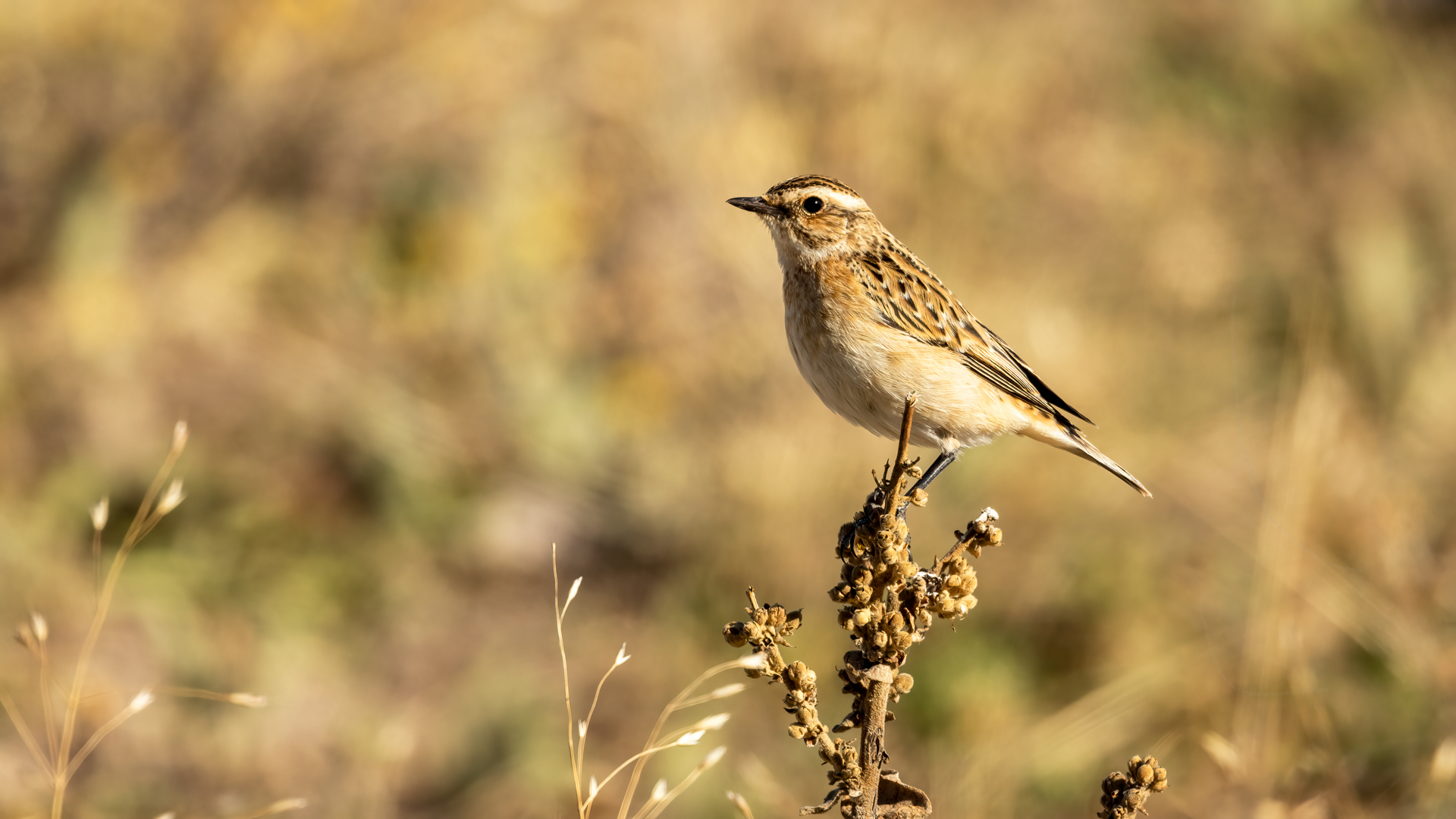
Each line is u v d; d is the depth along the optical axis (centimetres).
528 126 1478
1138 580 1141
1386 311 1449
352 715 1062
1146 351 1386
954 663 1064
